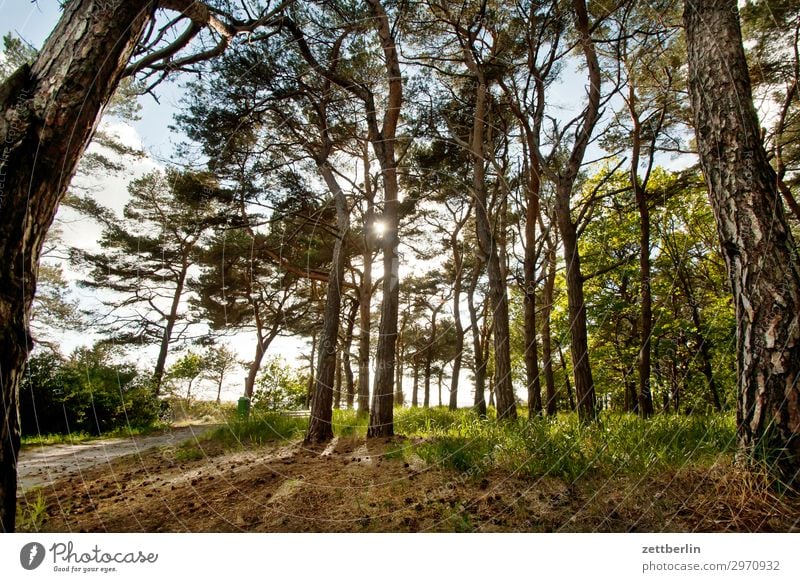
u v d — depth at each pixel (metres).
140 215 12.74
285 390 11.27
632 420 4.67
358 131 8.77
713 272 12.03
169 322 14.94
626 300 12.09
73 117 1.73
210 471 4.20
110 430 10.79
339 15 6.79
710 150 2.85
